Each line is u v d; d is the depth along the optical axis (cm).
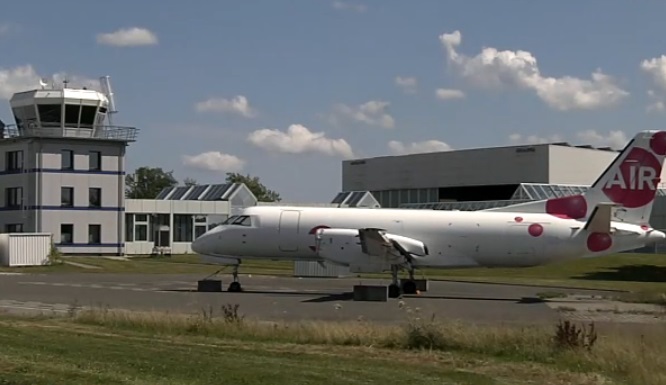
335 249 4025
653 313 3164
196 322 2300
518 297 4041
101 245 7756
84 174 7675
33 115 7612
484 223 4128
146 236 8631
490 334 2036
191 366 1552
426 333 2011
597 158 9731
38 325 2334
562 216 4141
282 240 4231
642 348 1842
